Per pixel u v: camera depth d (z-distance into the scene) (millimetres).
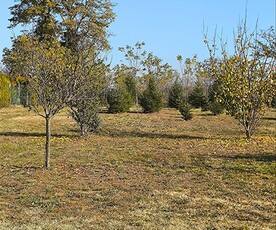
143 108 33000
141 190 8047
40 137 17203
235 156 11773
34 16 36906
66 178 9227
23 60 10586
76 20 35000
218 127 21219
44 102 10336
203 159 11336
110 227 5801
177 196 7523
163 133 18469
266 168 9953
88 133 17578
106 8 37250
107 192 7902
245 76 15594
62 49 12211
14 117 27125
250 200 7254
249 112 15773
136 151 12953
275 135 17438
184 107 25984
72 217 6328
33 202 7230
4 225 5895
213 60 16328
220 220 6117
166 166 10516
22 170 10133
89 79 14062
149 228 5727
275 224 5961
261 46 15719
